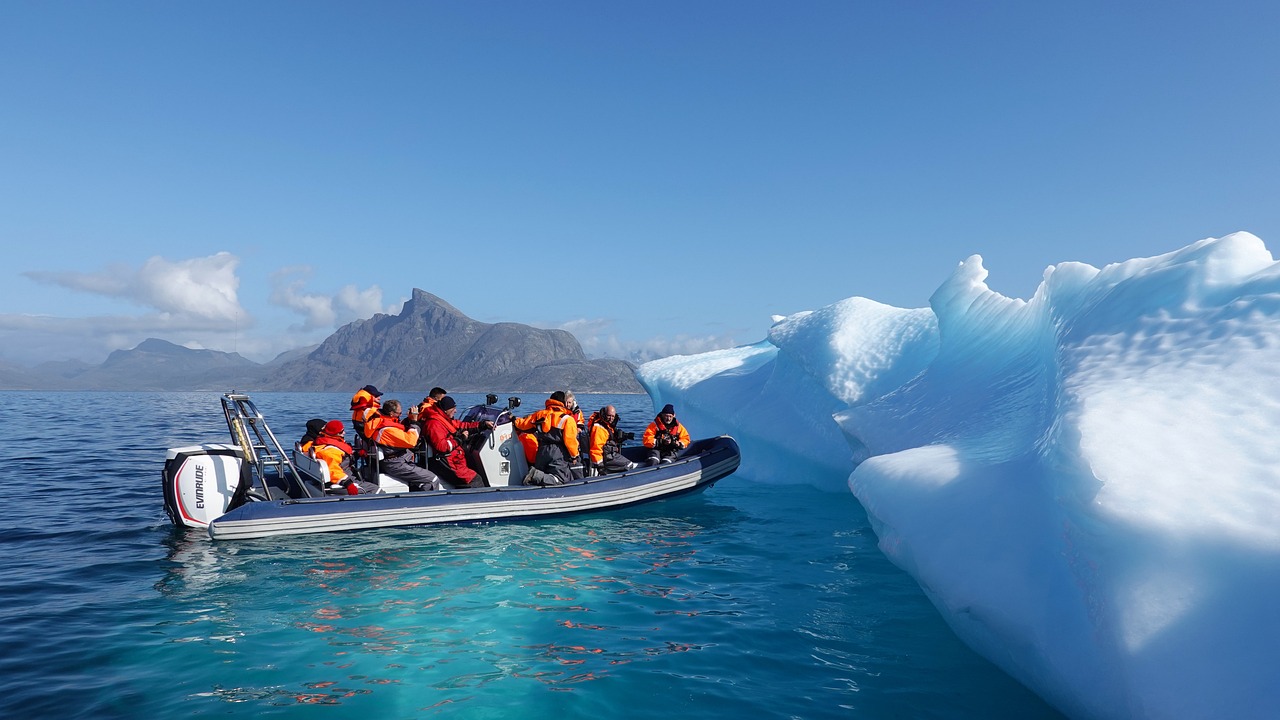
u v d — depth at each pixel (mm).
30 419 26750
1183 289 3627
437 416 7281
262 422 6828
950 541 3588
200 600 4605
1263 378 2727
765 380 12547
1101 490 2502
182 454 6383
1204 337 3188
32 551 5922
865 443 7379
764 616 4363
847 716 2977
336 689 3250
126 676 3395
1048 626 2801
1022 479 3672
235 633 3998
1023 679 3164
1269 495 2275
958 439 5371
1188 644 2080
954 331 8422
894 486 4590
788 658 3662
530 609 4469
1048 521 3225
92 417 28969
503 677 3398
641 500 8109
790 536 6773
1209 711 1936
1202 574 2182
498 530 6906
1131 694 2123
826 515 7914
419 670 3482
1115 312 3932
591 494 7652
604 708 3064
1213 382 2838
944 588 3365
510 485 7730
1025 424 4699
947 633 4055
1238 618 2053
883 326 10203
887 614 4406
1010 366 6285
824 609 4512
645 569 5504
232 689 3246
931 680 3369
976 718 2945
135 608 4441
